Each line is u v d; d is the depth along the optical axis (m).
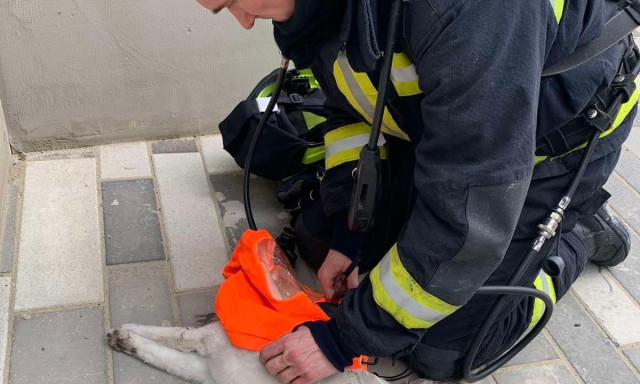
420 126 1.28
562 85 1.19
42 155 1.97
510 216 1.07
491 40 0.98
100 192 1.86
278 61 2.11
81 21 1.82
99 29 1.85
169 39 1.94
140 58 1.94
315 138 1.91
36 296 1.54
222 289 1.45
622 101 1.30
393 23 1.04
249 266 1.44
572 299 1.77
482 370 1.47
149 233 1.76
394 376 1.53
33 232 1.70
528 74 0.99
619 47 1.31
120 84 1.96
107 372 1.41
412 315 1.18
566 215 1.44
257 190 1.98
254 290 1.45
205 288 1.64
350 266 1.52
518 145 1.02
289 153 1.85
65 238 1.70
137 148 2.06
